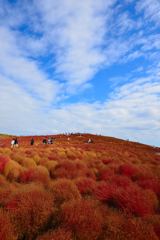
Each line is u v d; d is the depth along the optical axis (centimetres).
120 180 916
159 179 1060
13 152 1914
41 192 607
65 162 1327
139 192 680
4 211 506
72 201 562
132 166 1257
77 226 470
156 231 505
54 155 1908
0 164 1079
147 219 550
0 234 421
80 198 640
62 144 4106
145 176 1143
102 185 780
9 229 441
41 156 1797
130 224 480
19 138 5947
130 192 665
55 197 650
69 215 499
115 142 6225
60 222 502
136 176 1177
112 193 682
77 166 1289
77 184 814
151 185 888
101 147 3878
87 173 1174
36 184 799
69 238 427
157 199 758
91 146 3988
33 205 521
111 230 471
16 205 541
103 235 475
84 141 5688
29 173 1023
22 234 479
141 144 6606
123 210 597
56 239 422
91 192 769
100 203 649
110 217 528
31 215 505
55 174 1139
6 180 951
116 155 2566
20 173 1042
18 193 592
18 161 1397
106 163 1753
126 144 5891
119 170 1260
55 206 579
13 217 497
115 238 456
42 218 499
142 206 604
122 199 628
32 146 3281
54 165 1302
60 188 688
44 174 1065
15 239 441
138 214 586
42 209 516
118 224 488
